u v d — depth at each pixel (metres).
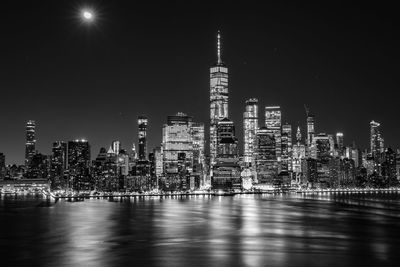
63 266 85.81
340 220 182.62
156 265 85.88
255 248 105.19
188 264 86.38
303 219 188.38
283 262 87.38
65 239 124.31
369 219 187.62
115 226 160.12
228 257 93.38
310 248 104.94
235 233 136.38
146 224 167.25
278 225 161.50
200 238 124.50
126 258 92.94
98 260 91.12
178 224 166.88
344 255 94.75
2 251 103.56
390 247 106.06
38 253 100.25
